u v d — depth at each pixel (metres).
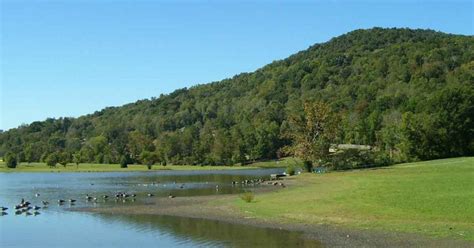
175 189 80.19
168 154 196.38
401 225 34.97
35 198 70.25
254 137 190.12
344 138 138.38
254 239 34.16
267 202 51.34
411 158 104.25
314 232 35.47
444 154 103.31
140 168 173.62
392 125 121.44
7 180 118.38
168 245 33.34
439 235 31.62
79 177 130.75
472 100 101.94
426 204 41.03
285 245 31.86
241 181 94.06
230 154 185.50
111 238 36.72
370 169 88.81
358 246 30.62
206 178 110.50
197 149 191.62
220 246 32.38
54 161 182.50
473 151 102.69
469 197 42.41
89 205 59.38
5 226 43.88
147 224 42.75
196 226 40.66
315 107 100.38
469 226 33.28
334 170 96.81
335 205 44.59
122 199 65.44
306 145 99.56
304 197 52.28
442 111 102.00
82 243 35.19
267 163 182.88
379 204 42.97
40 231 40.81
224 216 45.38
